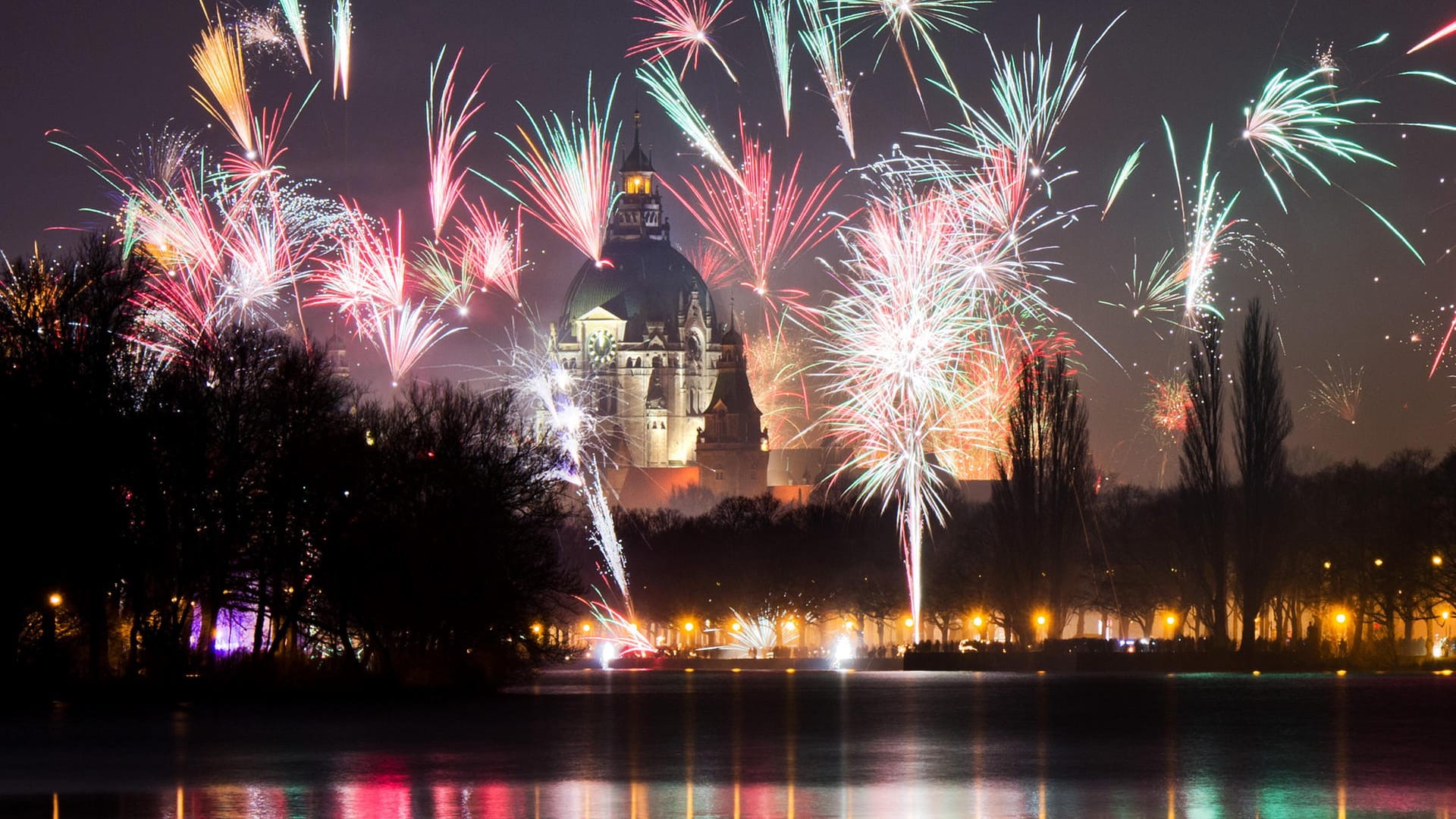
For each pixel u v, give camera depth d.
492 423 125.44
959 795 57.81
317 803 55.31
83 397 107.69
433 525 117.62
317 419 118.25
